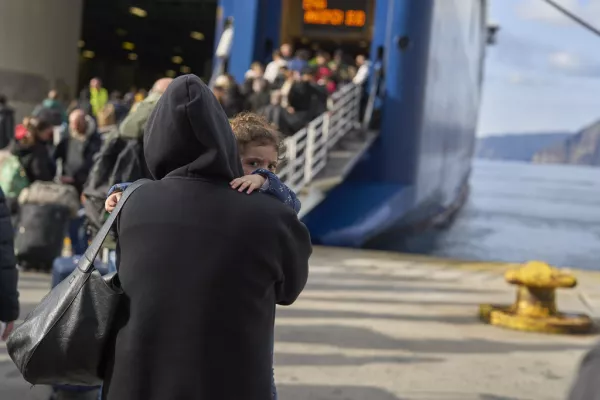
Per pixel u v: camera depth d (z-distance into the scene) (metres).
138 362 2.22
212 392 2.21
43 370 2.30
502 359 6.91
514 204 46.34
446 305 9.42
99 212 4.91
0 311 3.51
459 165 29.00
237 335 2.24
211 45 58.06
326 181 14.75
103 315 2.28
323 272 11.50
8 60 30.42
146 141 2.43
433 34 17.86
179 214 2.28
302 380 5.89
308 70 15.02
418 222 19.94
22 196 9.36
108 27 55.19
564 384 6.17
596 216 41.38
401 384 5.94
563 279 8.38
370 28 21.14
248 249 2.28
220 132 2.35
